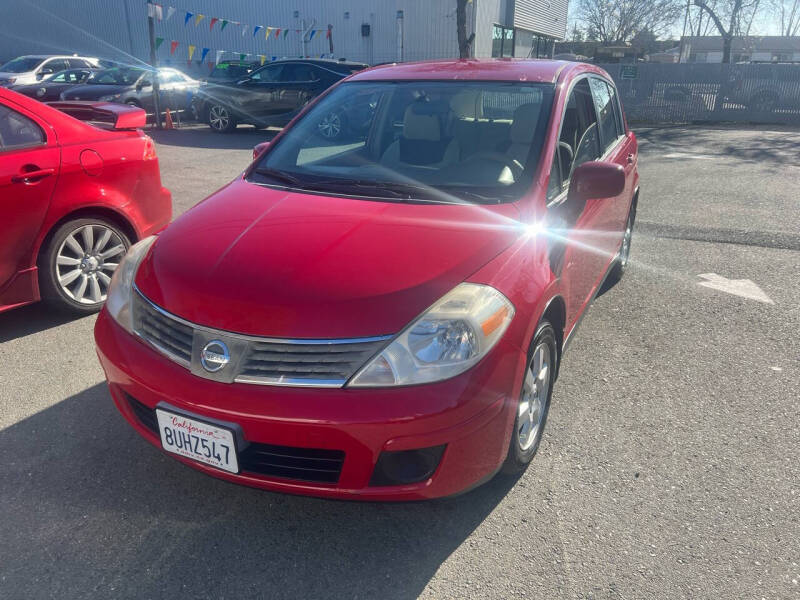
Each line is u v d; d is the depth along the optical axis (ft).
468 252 7.58
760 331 13.71
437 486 6.98
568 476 8.85
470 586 7.00
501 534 7.77
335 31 83.35
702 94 61.21
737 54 207.31
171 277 7.63
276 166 10.56
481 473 7.24
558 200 9.66
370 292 6.91
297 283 7.06
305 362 6.72
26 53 101.45
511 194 9.00
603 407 10.64
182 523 7.92
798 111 59.11
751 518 8.04
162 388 7.16
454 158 9.92
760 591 6.90
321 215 8.45
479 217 8.38
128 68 54.90
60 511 8.06
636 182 16.44
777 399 10.94
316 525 7.93
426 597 6.86
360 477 6.81
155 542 7.60
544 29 106.42
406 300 6.89
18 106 12.35
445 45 79.92
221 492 8.50
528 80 10.87
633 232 21.57
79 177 12.98
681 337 13.39
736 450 9.47
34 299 12.84
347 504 8.32
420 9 79.41
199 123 53.88
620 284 16.58
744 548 7.53
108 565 7.23
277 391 6.66
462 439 6.81
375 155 10.53
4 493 8.36
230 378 6.83
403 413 6.53
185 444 7.22
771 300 15.47
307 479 7.08
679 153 40.19
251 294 7.04
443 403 6.62
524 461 8.65
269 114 46.57
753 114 60.39
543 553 7.47
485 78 11.01
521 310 7.46
